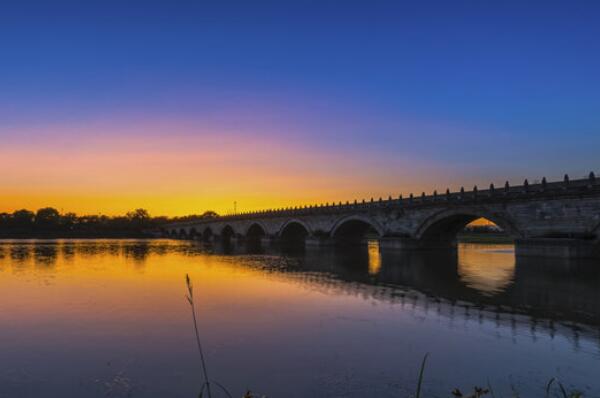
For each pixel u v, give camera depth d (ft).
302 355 64.90
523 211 208.44
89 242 554.87
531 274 155.63
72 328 80.28
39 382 55.21
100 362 62.23
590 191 179.32
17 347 69.05
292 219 436.35
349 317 89.20
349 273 170.19
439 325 82.64
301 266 200.95
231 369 59.31
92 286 132.67
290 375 57.16
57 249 356.38
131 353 66.08
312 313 92.99
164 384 54.49
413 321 85.87
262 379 55.88
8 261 226.79
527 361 62.03
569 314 91.91
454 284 136.87
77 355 65.21
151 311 94.68
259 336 74.90
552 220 195.52
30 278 152.76
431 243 284.41
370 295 116.06
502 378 55.83
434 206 263.90
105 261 230.68
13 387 53.67
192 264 213.05
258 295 115.75
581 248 181.57
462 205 242.99
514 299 109.29
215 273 170.71
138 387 53.62
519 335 75.41
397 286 132.98
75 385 54.29
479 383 54.24
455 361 62.13
